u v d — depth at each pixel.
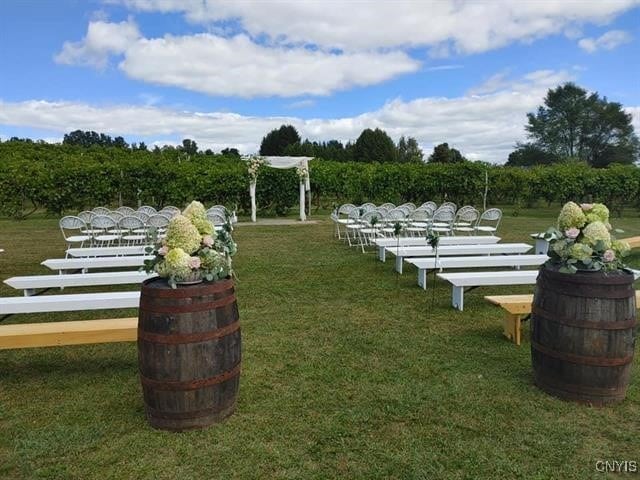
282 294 5.72
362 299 5.47
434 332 4.29
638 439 2.54
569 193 17.05
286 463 2.35
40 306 3.96
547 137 46.69
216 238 3.01
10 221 15.00
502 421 2.73
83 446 2.50
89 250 7.26
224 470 2.30
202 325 2.54
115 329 3.25
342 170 17.53
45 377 3.42
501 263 6.03
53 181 14.88
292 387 3.18
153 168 15.54
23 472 2.30
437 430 2.64
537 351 3.08
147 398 2.63
